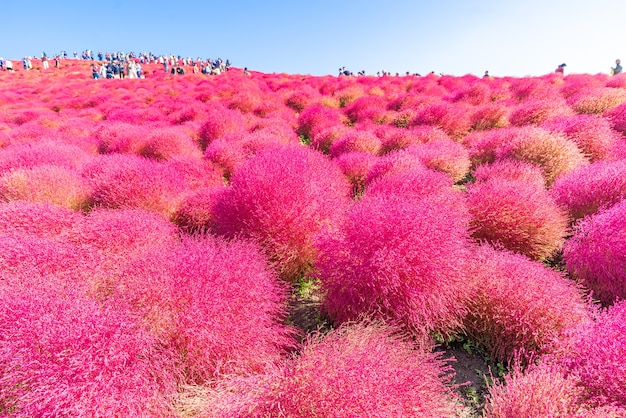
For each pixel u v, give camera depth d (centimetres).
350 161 659
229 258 304
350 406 189
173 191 525
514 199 398
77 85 2244
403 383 206
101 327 221
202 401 214
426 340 274
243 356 249
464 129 951
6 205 422
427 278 277
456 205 412
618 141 641
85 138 1030
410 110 1116
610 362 213
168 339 243
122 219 387
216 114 1087
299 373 208
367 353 218
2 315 228
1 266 302
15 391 198
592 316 273
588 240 339
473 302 295
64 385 193
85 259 327
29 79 2748
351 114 1324
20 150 688
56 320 225
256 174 391
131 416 196
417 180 468
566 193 452
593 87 1130
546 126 737
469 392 257
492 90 1372
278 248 362
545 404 204
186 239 349
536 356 265
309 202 380
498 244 386
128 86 2197
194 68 3016
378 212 311
